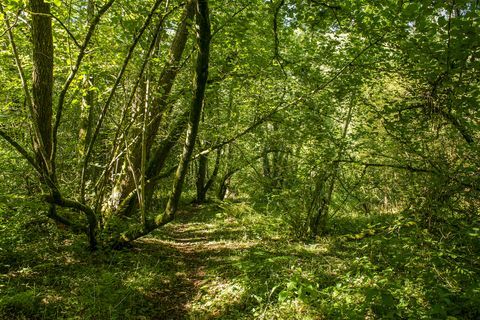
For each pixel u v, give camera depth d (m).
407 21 5.77
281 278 6.71
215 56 9.67
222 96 11.23
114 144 8.42
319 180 9.97
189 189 26.30
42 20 7.13
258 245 9.98
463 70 5.54
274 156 11.98
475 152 5.89
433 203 5.95
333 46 7.67
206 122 10.93
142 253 8.94
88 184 9.38
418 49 5.83
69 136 12.05
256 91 10.12
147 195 10.20
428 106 6.35
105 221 9.09
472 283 4.72
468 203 6.17
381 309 4.88
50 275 6.68
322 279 6.55
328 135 9.02
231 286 6.74
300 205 10.75
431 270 5.50
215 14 8.12
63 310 5.59
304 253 8.74
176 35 9.33
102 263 7.73
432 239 5.98
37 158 7.14
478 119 6.04
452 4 4.96
